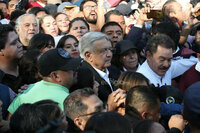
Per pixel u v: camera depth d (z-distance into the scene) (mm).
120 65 10289
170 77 9617
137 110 6020
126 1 17500
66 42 9883
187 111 4707
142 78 7395
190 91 4715
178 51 10375
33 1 16922
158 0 14758
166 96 7441
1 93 6957
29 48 9359
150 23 14039
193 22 14078
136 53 10312
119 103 6605
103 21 13281
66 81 7020
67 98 5895
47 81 7008
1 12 14492
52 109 5109
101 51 8625
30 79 7914
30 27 11148
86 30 11867
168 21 11328
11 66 8398
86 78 7625
